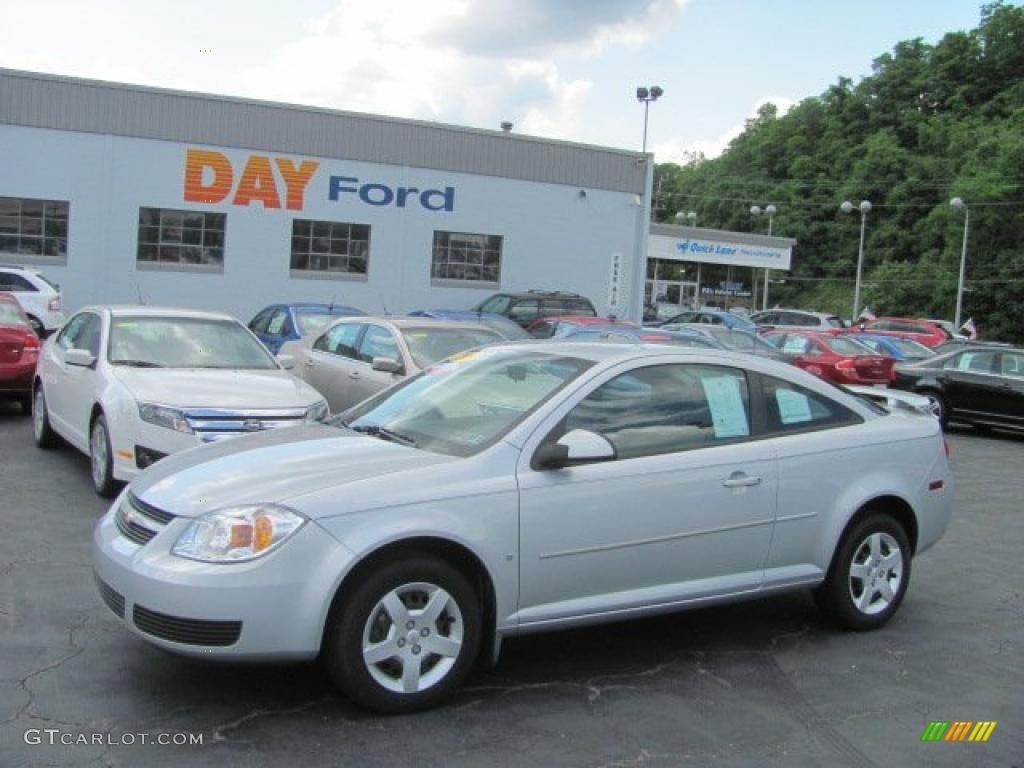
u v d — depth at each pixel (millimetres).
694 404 5102
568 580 4539
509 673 4770
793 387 5508
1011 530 8766
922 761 4012
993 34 96438
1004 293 67562
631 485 4676
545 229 28359
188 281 24234
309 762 3738
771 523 5141
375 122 25922
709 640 5398
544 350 5344
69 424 8977
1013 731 4336
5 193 22344
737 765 3904
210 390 7836
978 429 18219
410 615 4176
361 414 5406
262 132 24672
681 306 53344
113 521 4496
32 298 19859
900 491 5645
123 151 23312
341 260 26094
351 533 4027
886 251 83250
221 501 4098
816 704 4562
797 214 93188
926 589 6652
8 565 6059
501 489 4359
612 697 4531
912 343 23016
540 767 3801
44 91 22453
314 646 3971
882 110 98938
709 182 108125
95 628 5035
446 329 10547
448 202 27047
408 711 4188
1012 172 68812
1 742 3771
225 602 3869
